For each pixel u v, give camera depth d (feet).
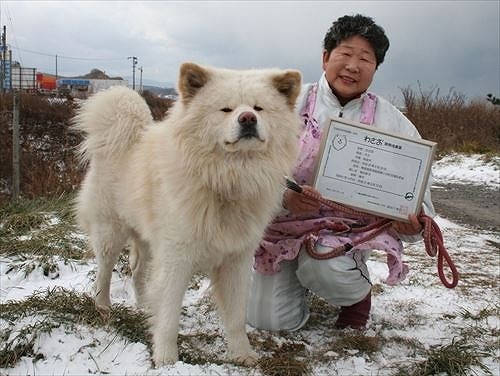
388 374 8.89
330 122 9.64
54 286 11.78
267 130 8.62
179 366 8.29
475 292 13.03
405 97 55.93
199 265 8.99
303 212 9.74
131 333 9.57
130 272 13.46
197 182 8.51
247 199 8.73
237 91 8.57
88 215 11.32
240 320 9.23
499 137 50.34
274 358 9.07
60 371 8.21
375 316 11.35
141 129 10.92
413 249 17.56
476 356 9.29
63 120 41.75
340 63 9.91
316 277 9.97
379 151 9.68
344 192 9.78
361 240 9.71
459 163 42.60
